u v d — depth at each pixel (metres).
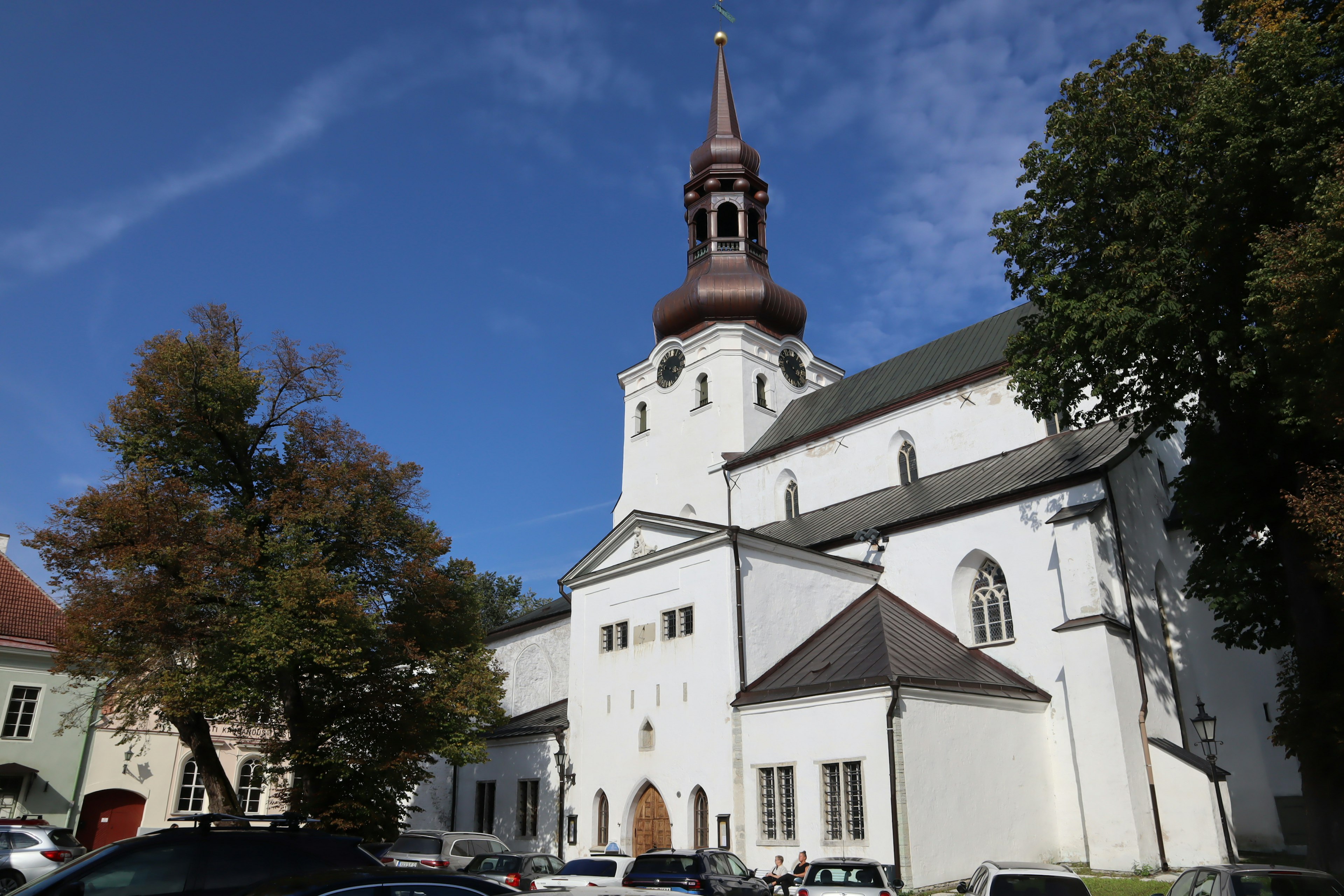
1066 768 29.83
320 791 31.70
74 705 42.81
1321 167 19.30
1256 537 24.69
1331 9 21.88
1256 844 29.64
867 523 39.09
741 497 49.97
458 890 9.67
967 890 17.44
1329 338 17.23
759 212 57.97
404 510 34.78
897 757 26.22
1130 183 24.77
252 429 35.03
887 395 46.06
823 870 19.53
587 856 32.88
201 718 33.19
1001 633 33.41
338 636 29.19
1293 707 22.45
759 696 30.47
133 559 29.77
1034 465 35.94
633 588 36.47
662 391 55.62
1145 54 25.64
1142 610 30.86
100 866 12.71
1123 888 23.62
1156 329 23.36
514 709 50.16
